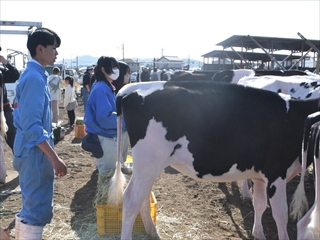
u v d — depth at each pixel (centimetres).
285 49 1878
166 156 344
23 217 317
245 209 518
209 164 348
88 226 440
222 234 434
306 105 359
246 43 1744
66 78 1202
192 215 488
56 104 1071
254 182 404
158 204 527
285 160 349
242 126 343
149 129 339
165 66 5125
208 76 958
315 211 283
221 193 582
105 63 493
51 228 436
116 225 418
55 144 945
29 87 289
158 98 340
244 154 346
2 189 580
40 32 306
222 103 346
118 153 376
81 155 824
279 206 351
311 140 293
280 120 348
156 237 405
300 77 612
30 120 286
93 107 496
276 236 434
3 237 286
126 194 352
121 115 366
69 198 545
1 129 539
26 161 304
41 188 311
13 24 1202
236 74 822
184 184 625
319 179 281
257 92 358
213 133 340
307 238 283
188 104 340
